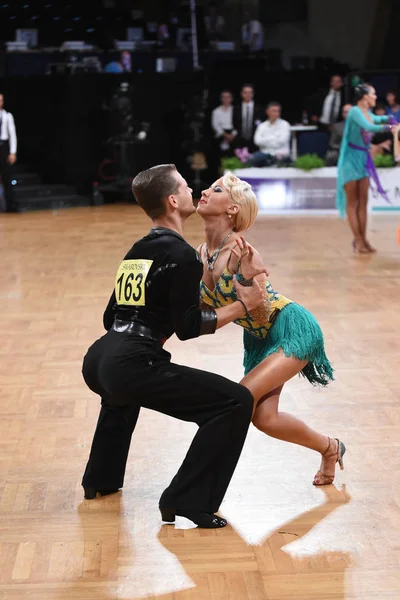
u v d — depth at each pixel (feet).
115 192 68.49
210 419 13.71
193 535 13.91
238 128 63.72
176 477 14.08
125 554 13.30
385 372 22.71
